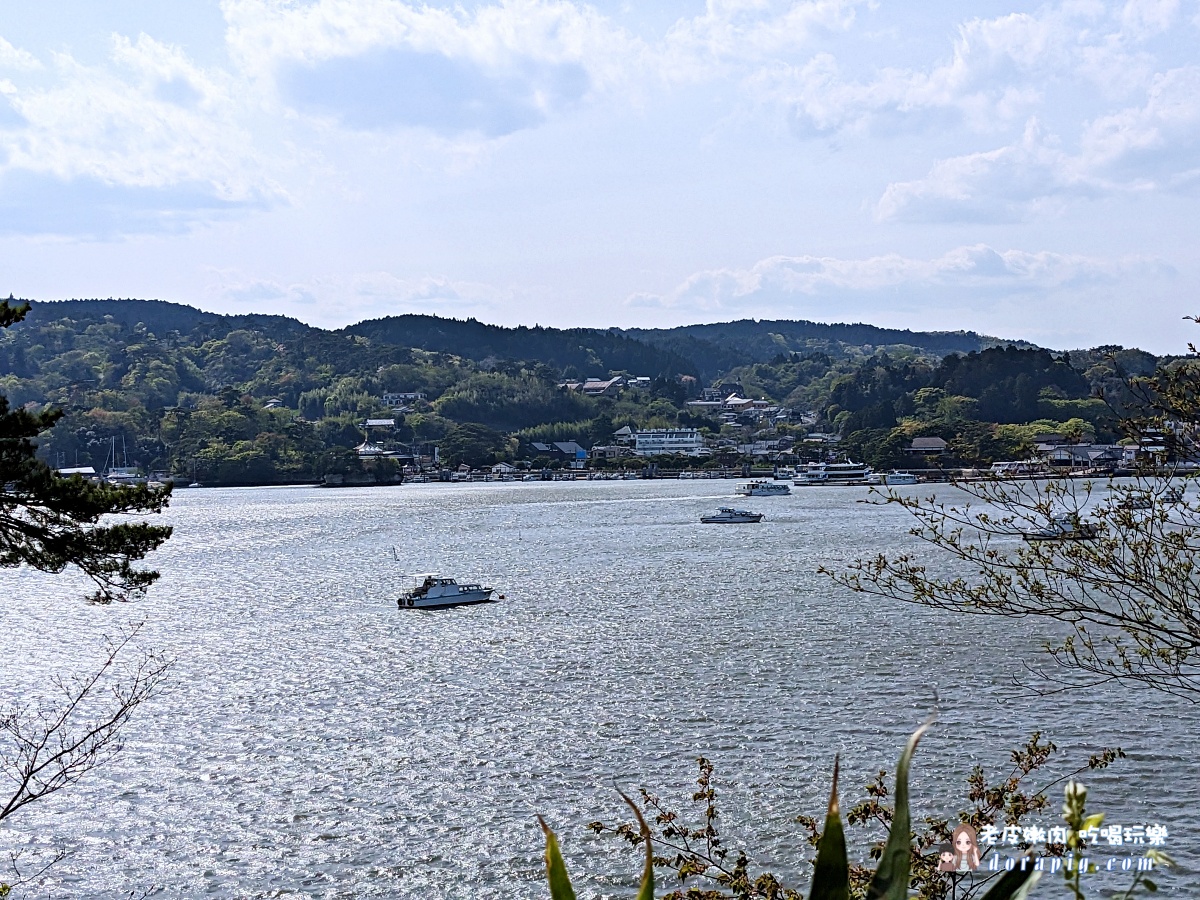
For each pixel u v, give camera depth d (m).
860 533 136.25
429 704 48.22
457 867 31.08
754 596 78.31
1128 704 42.38
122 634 69.88
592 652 58.91
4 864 31.88
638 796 35.47
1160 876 27.89
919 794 34.19
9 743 43.06
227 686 53.25
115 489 24.11
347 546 135.25
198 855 32.31
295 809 35.59
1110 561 14.68
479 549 126.56
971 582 62.47
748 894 18.55
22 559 23.31
